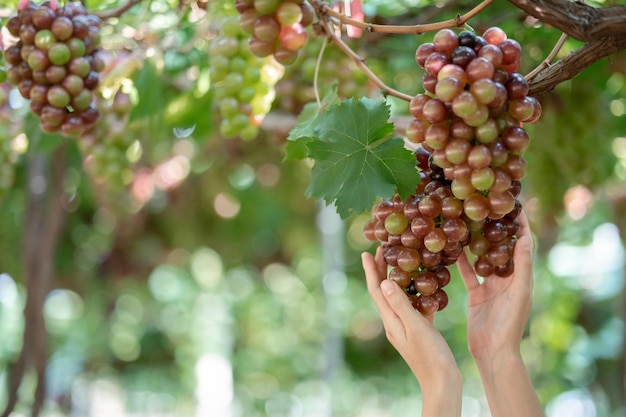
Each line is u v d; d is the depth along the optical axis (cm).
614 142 263
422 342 135
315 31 150
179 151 304
